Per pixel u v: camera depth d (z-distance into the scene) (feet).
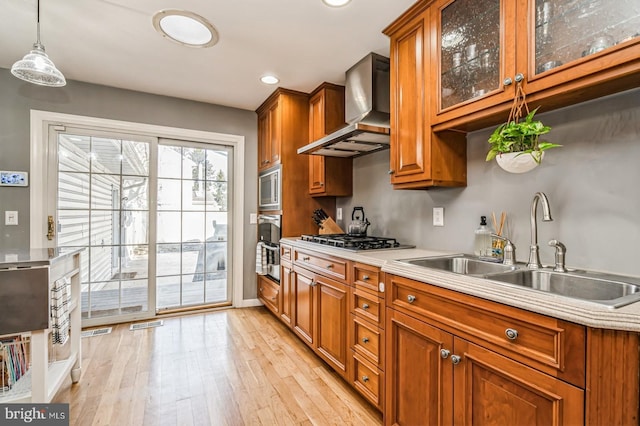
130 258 10.15
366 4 5.76
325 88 9.41
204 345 8.35
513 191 5.36
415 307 4.50
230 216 11.71
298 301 8.46
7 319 4.53
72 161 9.37
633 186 3.98
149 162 10.34
